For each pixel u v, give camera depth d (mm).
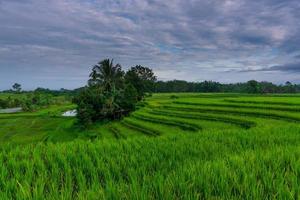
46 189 7000
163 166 8953
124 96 90625
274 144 13125
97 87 90062
